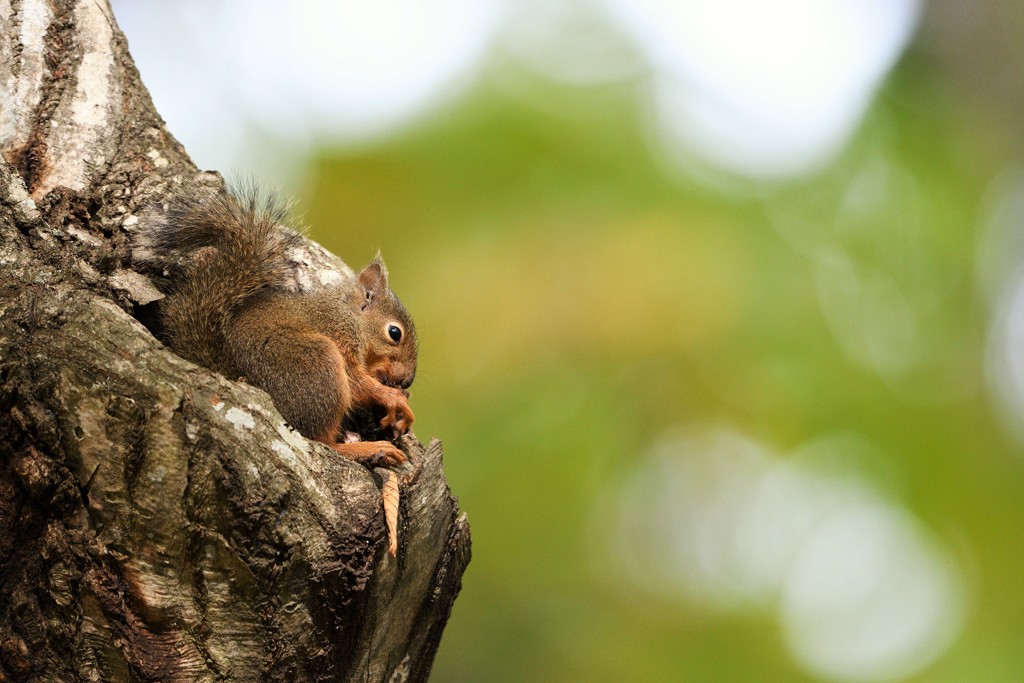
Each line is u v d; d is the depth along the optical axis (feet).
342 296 26.05
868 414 43.65
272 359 22.26
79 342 17.79
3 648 17.72
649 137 44.29
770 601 42.60
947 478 44.73
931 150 49.26
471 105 43.62
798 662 42.22
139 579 17.56
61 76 24.63
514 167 42.60
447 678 42.22
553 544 40.81
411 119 43.50
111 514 17.52
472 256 41.14
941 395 45.52
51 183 23.17
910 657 44.32
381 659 19.49
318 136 43.24
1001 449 46.14
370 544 18.03
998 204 52.60
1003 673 44.04
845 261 45.06
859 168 46.96
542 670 41.42
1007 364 48.39
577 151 43.09
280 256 25.03
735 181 44.50
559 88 44.50
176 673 17.69
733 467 42.19
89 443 17.53
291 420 22.18
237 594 17.62
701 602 42.39
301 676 18.01
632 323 40.09
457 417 40.27
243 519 17.43
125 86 25.38
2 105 23.65
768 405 41.42
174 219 22.72
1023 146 54.24
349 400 23.48
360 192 42.06
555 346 40.09
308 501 17.76
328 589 17.79
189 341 21.79
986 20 54.19
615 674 41.22
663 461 41.52
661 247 41.22
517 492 40.45
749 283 42.19
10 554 17.78
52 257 18.72
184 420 17.48
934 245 46.75
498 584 41.34
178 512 17.43
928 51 54.80
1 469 17.75
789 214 44.78
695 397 40.63
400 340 28.32
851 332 44.24
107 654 17.72
